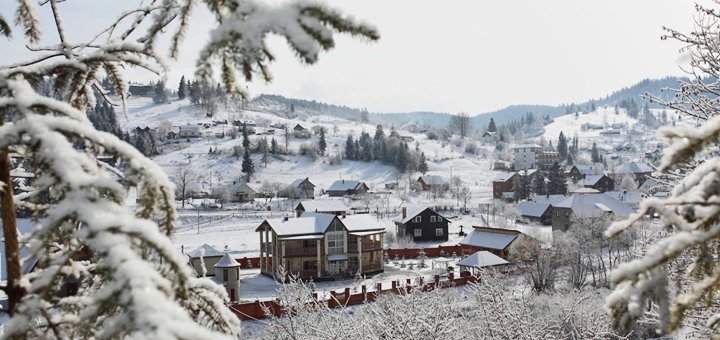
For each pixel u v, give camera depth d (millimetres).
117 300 1923
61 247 2914
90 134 2475
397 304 12703
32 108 2609
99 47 3205
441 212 79500
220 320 3000
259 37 2314
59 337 2510
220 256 36844
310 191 92812
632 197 62406
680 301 2725
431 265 45844
